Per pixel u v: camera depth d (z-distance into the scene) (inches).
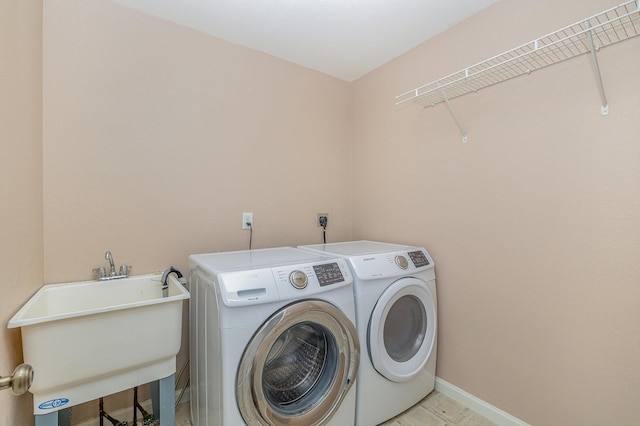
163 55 69.1
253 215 82.2
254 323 46.1
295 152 89.9
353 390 57.2
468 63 67.9
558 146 54.3
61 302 55.1
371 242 88.9
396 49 82.1
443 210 73.7
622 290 47.5
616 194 48.0
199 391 56.9
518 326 59.9
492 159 64.0
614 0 47.7
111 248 62.8
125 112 64.4
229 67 78.2
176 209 70.7
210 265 54.1
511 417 60.7
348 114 101.5
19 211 43.9
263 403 46.5
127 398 64.4
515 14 59.7
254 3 64.4
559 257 54.3
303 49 82.5
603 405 49.4
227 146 78.0
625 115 47.1
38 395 40.8
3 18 38.1
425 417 64.8
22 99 45.4
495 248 63.5
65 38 58.1
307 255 65.4
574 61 52.3
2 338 38.0
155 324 48.6
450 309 72.0
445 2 63.6
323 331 54.1
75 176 59.0
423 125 78.4
